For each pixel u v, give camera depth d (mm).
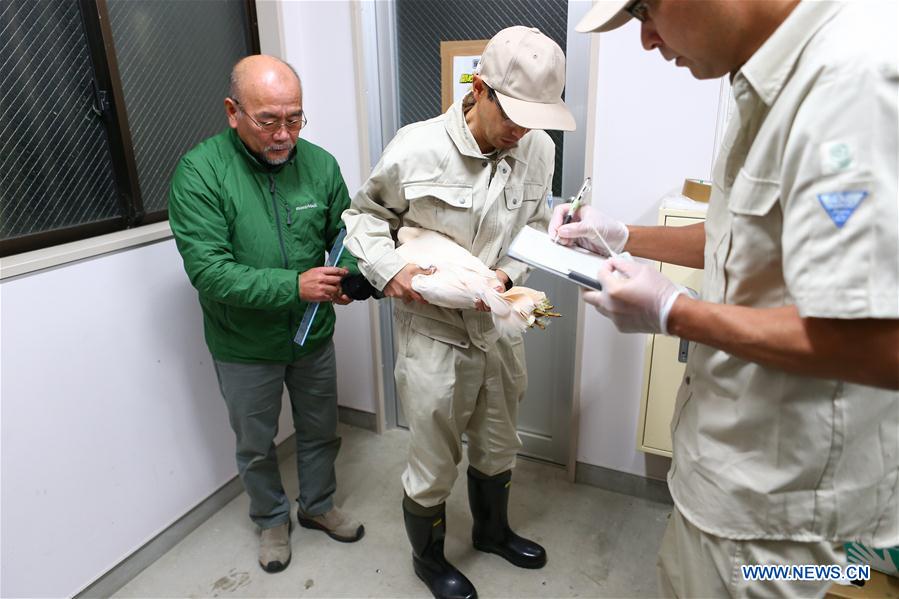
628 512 2068
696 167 1726
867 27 665
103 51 1667
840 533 859
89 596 1681
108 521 1705
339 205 1757
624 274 865
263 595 1737
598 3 902
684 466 987
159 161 1902
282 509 1887
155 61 1849
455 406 1518
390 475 2289
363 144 2197
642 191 1815
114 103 1713
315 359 1801
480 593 1725
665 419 1838
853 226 636
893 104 626
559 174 2006
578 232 1229
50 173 1619
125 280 1668
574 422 2148
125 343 1688
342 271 1511
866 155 632
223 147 1544
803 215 673
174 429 1883
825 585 909
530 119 1166
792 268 688
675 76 1673
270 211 1591
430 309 1444
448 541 1938
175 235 1502
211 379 1999
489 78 1218
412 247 1379
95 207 1743
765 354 740
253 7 2131
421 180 1342
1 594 1464
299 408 1863
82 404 1591
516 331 1271
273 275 1493
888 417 822
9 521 1458
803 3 725
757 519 873
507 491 1797
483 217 1368
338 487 2221
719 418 902
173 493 1910
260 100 1404
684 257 1236
